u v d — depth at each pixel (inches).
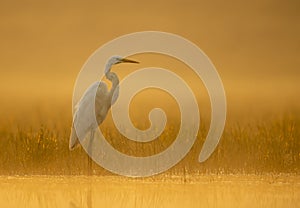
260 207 1811.0
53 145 2343.8
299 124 2682.1
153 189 2058.3
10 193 2022.6
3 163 2305.6
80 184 2146.9
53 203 1899.6
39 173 2288.4
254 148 2336.4
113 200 1931.6
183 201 1908.2
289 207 1814.7
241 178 2203.5
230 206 1833.2
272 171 2263.8
